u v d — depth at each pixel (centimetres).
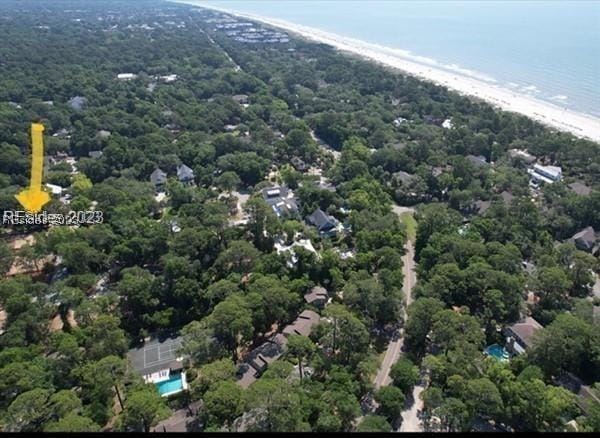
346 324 6819
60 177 12812
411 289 8750
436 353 7262
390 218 10612
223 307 6969
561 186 11969
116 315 7869
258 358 6912
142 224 10056
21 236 10794
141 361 7162
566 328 6631
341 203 11762
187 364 7088
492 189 12500
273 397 5419
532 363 6488
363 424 5516
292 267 8925
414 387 6644
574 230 10725
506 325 7550
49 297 8162
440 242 9312
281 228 10244
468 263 8688
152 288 8200
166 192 12706
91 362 6419
